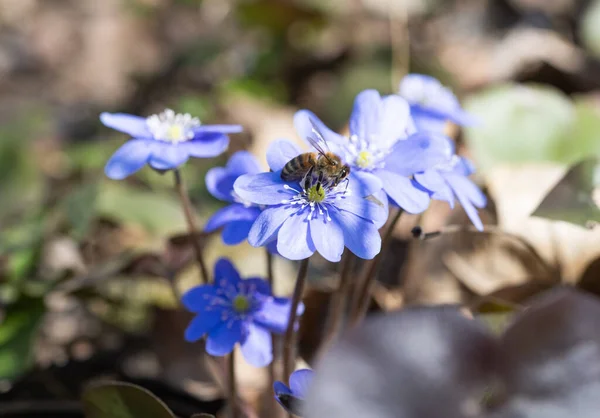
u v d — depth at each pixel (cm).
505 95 32
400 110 23
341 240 20
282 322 22
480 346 19
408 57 44
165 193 37
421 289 29
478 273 28
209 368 28
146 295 31
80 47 56
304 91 46
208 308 22
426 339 18
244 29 51
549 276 27
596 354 18
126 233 34
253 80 45
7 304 29
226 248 31
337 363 18
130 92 51
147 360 30
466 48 47
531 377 18
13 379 27
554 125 32
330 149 22
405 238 32
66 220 33
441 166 23
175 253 29
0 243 32
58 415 27
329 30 49
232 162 23
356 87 43
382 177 22
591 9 46
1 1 61
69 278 29
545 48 44
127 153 23
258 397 27
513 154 32
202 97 44
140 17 58
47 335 31
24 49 56
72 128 48
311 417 18
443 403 18
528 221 28
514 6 51
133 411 22
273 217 21
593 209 24
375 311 28
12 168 43
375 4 48
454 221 30
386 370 18
